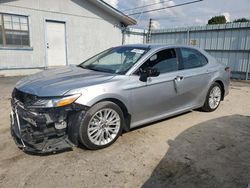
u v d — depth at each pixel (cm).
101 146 309
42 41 1060
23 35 998
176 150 315
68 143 283
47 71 374
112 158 288
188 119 443
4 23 933
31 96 279
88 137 294
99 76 324
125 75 330
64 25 1131
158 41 1423
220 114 482
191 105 438
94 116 296
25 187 229
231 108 535
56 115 271
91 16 1225
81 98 281
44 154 289
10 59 972
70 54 1179
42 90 279
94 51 1281
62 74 341
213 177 255
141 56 360
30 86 294
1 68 952
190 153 308
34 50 1040
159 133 370
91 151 304
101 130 307
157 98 364
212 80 466
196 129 392
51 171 256
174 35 1323
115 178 248
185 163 282
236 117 465
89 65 401
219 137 362
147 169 267
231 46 1082
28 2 980
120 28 1378
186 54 429
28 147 274
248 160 294
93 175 252
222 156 302
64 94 273
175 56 405
